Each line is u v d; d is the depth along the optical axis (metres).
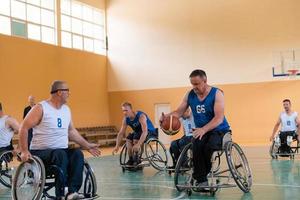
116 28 18.16
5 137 6.01
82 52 16.94
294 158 9.23
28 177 3.94
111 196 5.01
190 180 5.02
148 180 6.37
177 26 17.25
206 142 4.74
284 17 15.67
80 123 16.64
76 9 16.95
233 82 16.38
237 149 4.90
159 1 17.52
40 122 4.20
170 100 17.33
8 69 13.65
